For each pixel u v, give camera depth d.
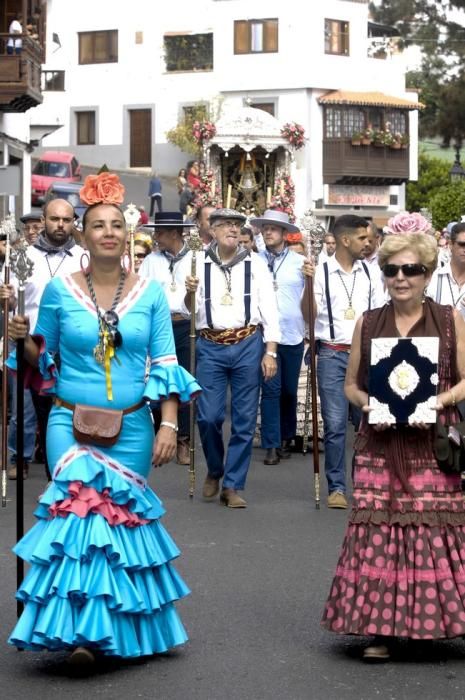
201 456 15.35
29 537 7.16
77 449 7.21
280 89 60.66
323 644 7.72
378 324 7.61
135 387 7.38
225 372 12.12
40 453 14.52
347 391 7.69
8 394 13.59
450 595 7.19
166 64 64.38
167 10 64.38
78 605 6.89
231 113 28.70
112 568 6.97
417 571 7.22
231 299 12.02
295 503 12.35
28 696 6.75
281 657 7.45
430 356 7.34
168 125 64.44
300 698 6.75
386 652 7.37
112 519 7.05
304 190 60.22
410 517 7.27
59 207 12.58
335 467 12.12
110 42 65.38
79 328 7.32
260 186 29.16
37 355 7.39
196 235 12.31
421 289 7.53
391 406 7.32
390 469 7.36
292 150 28.88
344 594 7.32
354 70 61.19
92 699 6.71
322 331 12.20
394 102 60.97
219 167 29.09
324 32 60.25
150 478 13.77
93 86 65.69
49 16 48.97
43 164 53.88
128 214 15.78
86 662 6.91
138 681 7.00
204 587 9.01
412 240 7.48
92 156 65.88
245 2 60.84
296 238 15.28
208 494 12.52
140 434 7.35
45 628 6.82
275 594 8.85
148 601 7.10
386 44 64.69
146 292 7.45
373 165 61.00
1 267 15.03
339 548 10.28
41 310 7.45
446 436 7.27
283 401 15.14
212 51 63.78
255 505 12.21
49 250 12.60
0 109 36.00
